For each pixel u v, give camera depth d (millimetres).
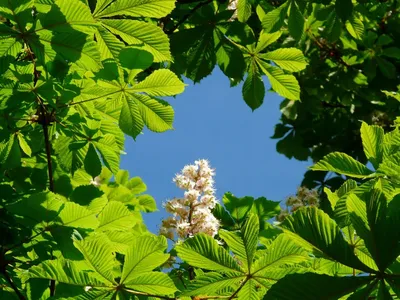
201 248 1548
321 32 4277
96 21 1863
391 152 1627
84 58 1791
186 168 2414
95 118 2041
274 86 2529
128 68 1907
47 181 2086
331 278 1407
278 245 1542
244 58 2539
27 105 1907
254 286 1568
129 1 1853
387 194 1582
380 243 1421
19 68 1826
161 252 1584
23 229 1768
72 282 1611
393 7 4391
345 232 1585
